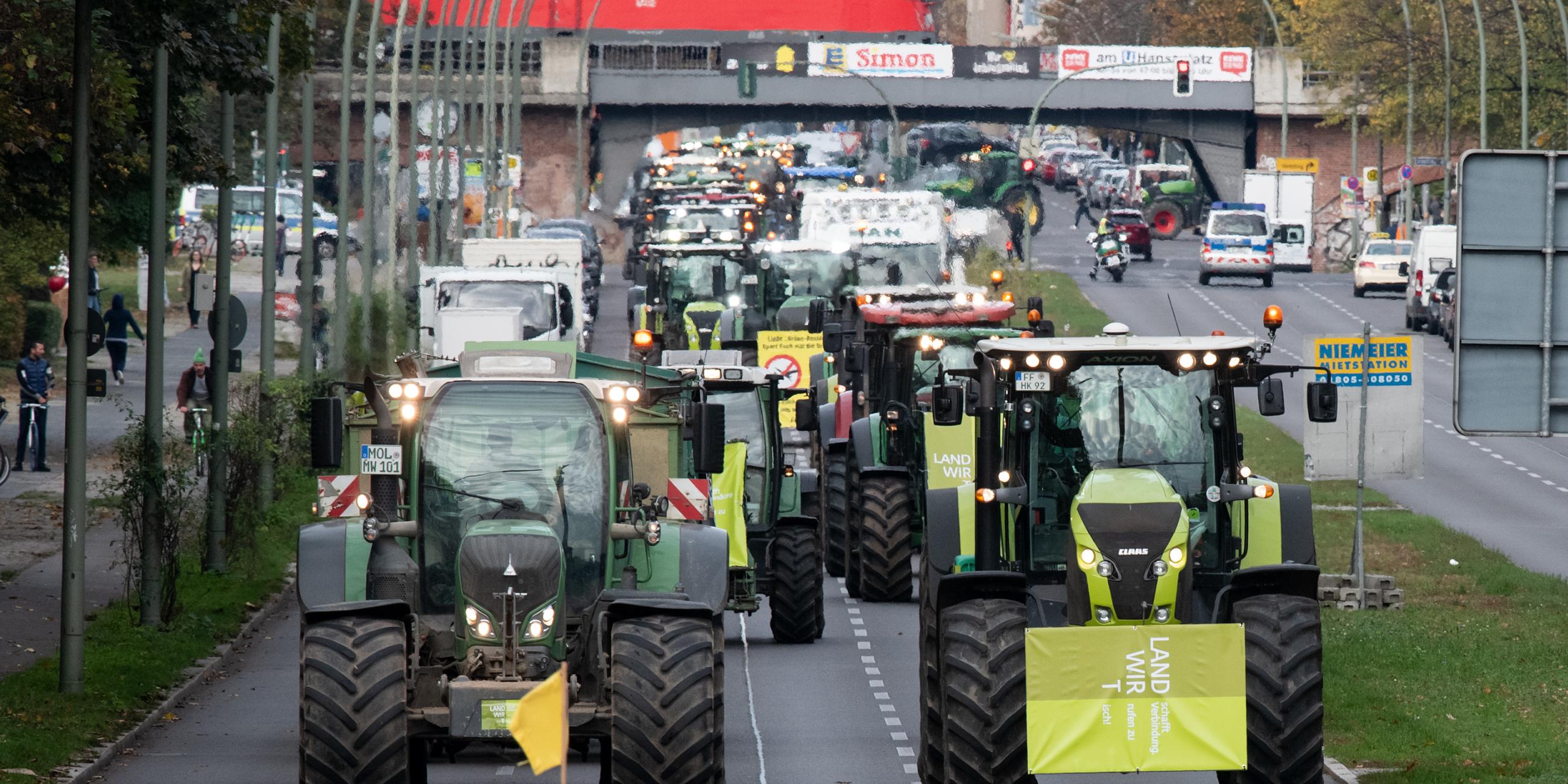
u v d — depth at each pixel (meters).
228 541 97.31
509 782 55.47
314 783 46.31
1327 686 70.69
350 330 165.38
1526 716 66.00
